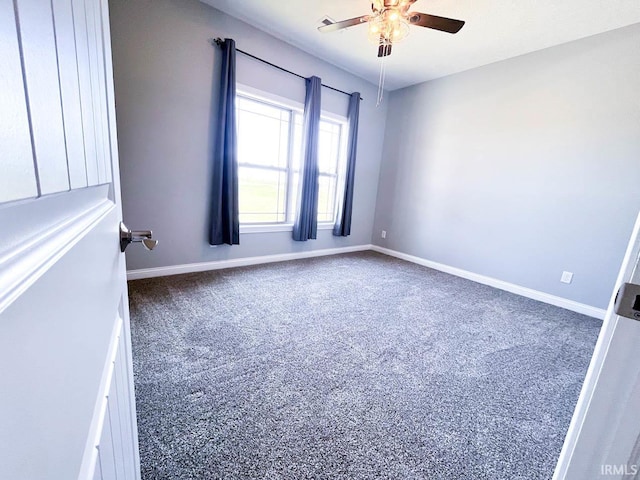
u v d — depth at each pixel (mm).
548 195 2939
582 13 2283
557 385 1630
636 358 370
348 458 1095
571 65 2711
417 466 1086
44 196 252
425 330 2182
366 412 1330
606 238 2629
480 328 2277
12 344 198
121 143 2428
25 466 223
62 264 296
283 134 3562
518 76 3066
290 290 2777
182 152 2738
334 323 2184
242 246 3381
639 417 371
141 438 1104
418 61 3322
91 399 409
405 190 4305
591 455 414
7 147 187
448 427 1280
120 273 682
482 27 2551
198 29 2615
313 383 1499
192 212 2912
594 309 2707
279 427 1207
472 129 3496
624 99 2457
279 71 3191
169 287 2598
